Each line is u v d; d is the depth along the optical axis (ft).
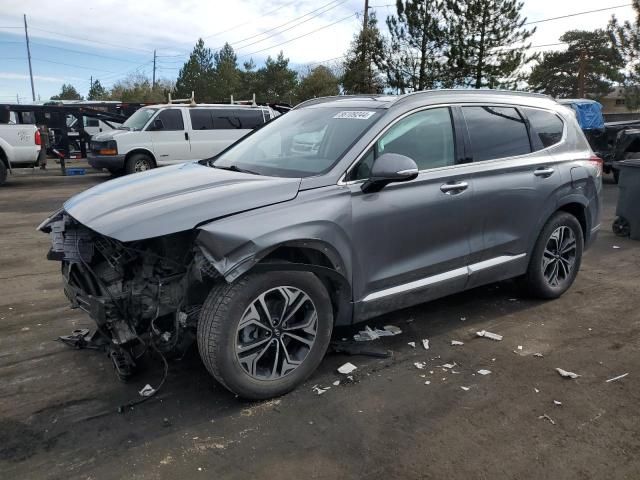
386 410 10.97
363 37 90.33
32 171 61.98
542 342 14.24
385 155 11.74
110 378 12.16
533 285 16.62
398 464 9.34
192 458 9.43
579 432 10.29
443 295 14.28
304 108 16.02
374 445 9.84
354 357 13.26
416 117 13.58
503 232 15.12
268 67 186.19
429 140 13.71
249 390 10.91
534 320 15.70
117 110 80.69
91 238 11.72
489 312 16.25
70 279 12.49
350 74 91.04
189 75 195.00
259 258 10.40
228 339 10.44
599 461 9.46
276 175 12.57
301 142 13.70
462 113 14.55
